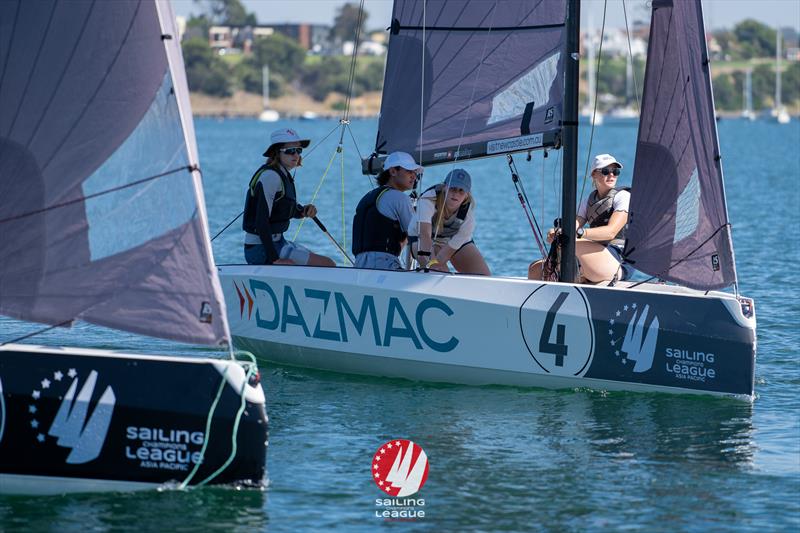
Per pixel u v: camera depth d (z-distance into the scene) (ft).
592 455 75.20
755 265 164.25
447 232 97.30
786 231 213.05
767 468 72.74
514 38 96.02
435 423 82.07
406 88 101.65
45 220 65.82
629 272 100.73
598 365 89.40
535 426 81.35
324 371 97.25
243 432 65.98
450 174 95.09
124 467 66.03
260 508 65.05
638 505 66.54
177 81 64.64
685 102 88.53
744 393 87.97
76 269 65.57
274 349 99.30
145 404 65.51
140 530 61.72
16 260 66.03
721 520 64.28
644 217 90.99
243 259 164.66
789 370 98.89
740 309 87.92
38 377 65.51
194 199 64.28
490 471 72.02
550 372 90.22
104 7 65.05
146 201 64.90
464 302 90.94
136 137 65.05
